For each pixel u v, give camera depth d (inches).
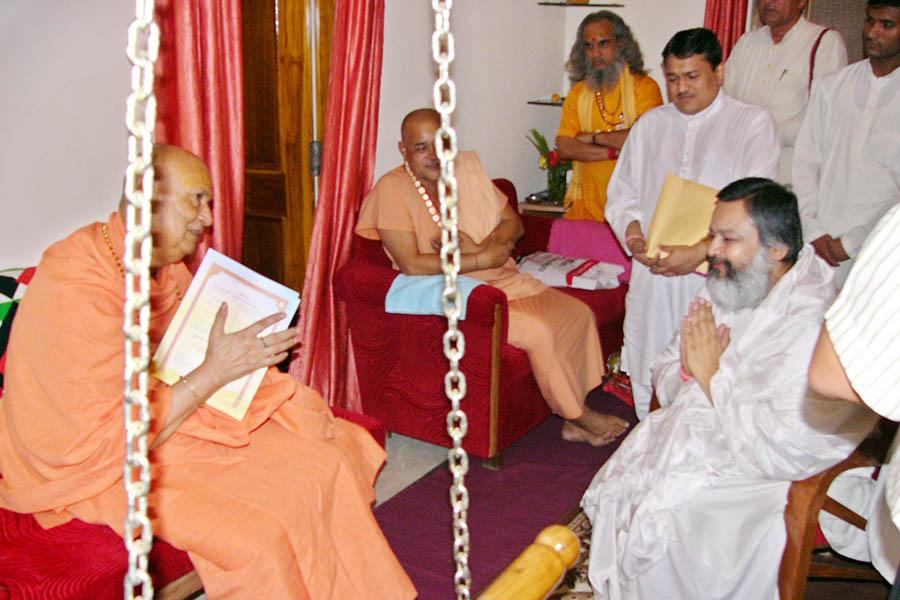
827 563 94.9
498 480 130.4
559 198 196.9
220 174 112.2
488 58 182.4
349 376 147.8
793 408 76.9
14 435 80.1
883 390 46.1
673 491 80.4
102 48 105.0
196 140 108.0
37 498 78.6
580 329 138.3
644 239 132.2
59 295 78.7
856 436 75.3
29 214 101.0
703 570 80.0
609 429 141.6
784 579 78.7
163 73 104.5
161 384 81.7
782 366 79.7
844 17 190.1
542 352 132.0
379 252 138.5
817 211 138.4
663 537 80.3
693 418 83.8
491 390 126.8
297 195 141.8
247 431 86.9
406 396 135.4
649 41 209.3
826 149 136.3
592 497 89.1
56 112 101.5
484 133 186.5
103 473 77.9
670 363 94.8
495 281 139.9
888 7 121.7
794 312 81.4
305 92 137.5
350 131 134.2
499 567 108.1
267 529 77.7
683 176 131.3
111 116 107.7
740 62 165.0
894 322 45.2
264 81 136.3
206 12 106.4
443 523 117.9
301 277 145.6
